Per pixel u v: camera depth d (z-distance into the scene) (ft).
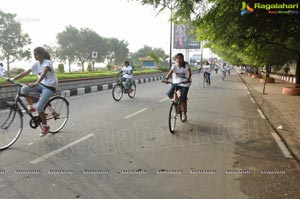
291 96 44.98
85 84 52.60
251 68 155.74
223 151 16.22
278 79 101.55
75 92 44.78
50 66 16.93
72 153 15.48
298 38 40.04
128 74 38.75
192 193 11.15
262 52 52.95
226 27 33.76
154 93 46.55
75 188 11.44
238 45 42.98
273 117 26.63
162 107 31.40
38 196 10.78
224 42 40.42
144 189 11.43
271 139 18.81
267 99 40.88
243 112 29.04
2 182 11.93
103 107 31.12
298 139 18.93
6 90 32.45
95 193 11.04
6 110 16.88
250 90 55.06
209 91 51.34
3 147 15.93
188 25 34.53
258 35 39.81
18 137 17.22
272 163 14.46
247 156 15.44
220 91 51.57
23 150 15.88
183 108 22.82
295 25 37.01
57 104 19.54
